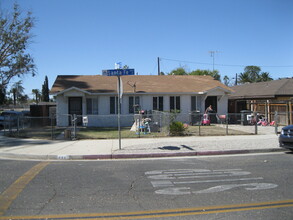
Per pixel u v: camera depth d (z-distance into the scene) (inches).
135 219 176.2
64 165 342.0
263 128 735.1
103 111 848.3
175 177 281.6
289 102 775.1
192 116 863.7
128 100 858.8
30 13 1066.1
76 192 231.0
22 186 247.8
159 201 209.8
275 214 183.8
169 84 944.9
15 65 1049.5
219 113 912.3
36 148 446.6
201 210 191.3
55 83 903.1
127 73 422.6
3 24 1031.6
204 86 933.2
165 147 449.1
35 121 814.5
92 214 184.1
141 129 645.9
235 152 426.9
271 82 1127.6
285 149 449.1
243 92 1190.9
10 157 401.1
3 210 190.9
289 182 260.2
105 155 392.2
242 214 183.9
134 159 383.9
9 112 905.5
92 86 884.0
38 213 185.5
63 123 828.6
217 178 277.3
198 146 458.3
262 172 300.5
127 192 231.8
